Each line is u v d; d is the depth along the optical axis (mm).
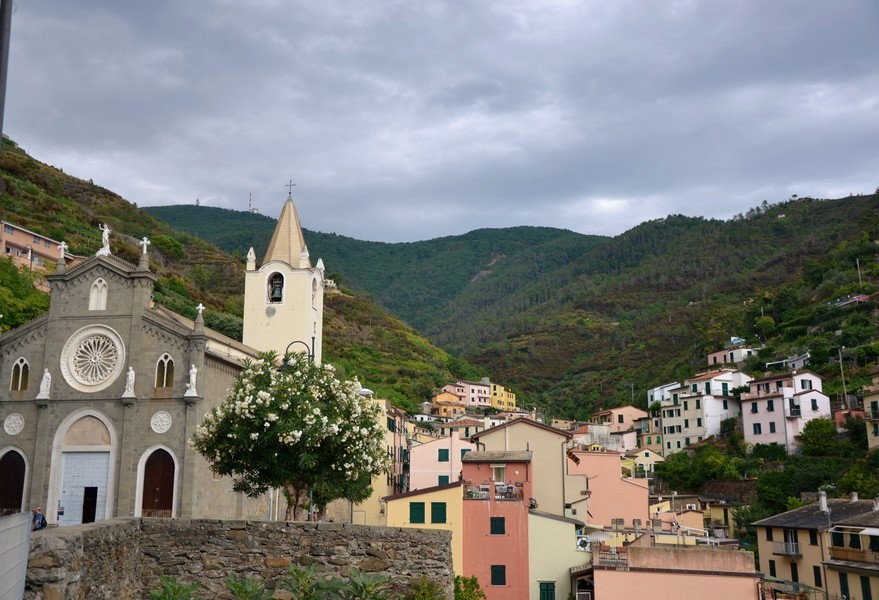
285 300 81438
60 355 58125
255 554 20156
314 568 17516
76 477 56406
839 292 170500
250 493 37344
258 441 34094
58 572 13859
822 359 142875
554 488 66750
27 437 57250
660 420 150125
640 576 44344
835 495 94625
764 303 193250
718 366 168875
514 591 53344
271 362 37406
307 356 39406
